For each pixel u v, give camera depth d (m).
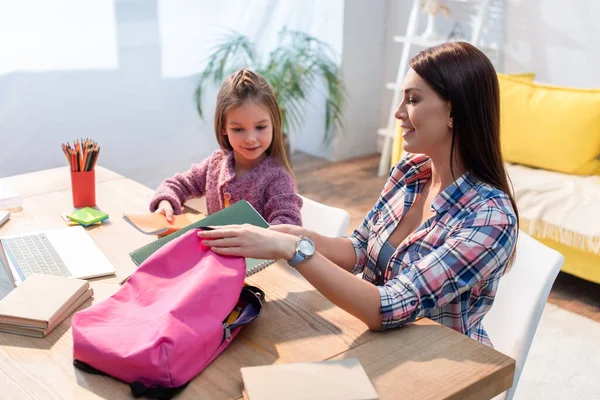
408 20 4.32
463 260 1.17
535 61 3.76
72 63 3.28
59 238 1.51
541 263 1.39
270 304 1.21
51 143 3.33
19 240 1.50
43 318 1.09
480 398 1.01
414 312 1.15
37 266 1.36
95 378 0.98
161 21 3.50
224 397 0.94
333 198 3.79
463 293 1.26
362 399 0.90
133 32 3.41
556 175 2.98
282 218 1.62
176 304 0.99
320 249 1.44
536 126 3.05
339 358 1.04
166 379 0.93
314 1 4.09
